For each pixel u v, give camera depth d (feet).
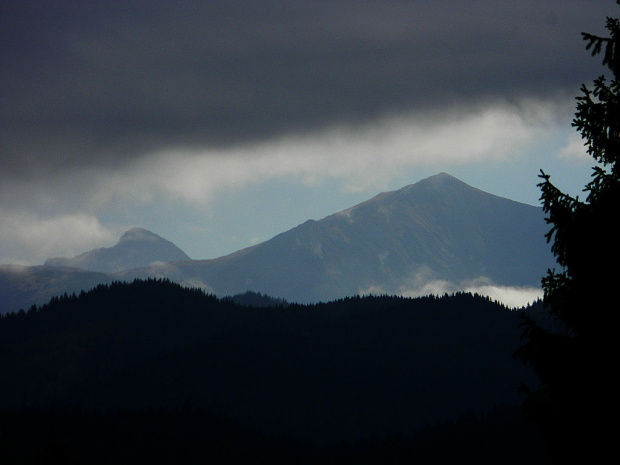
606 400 341.62
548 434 353.92
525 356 361.71
